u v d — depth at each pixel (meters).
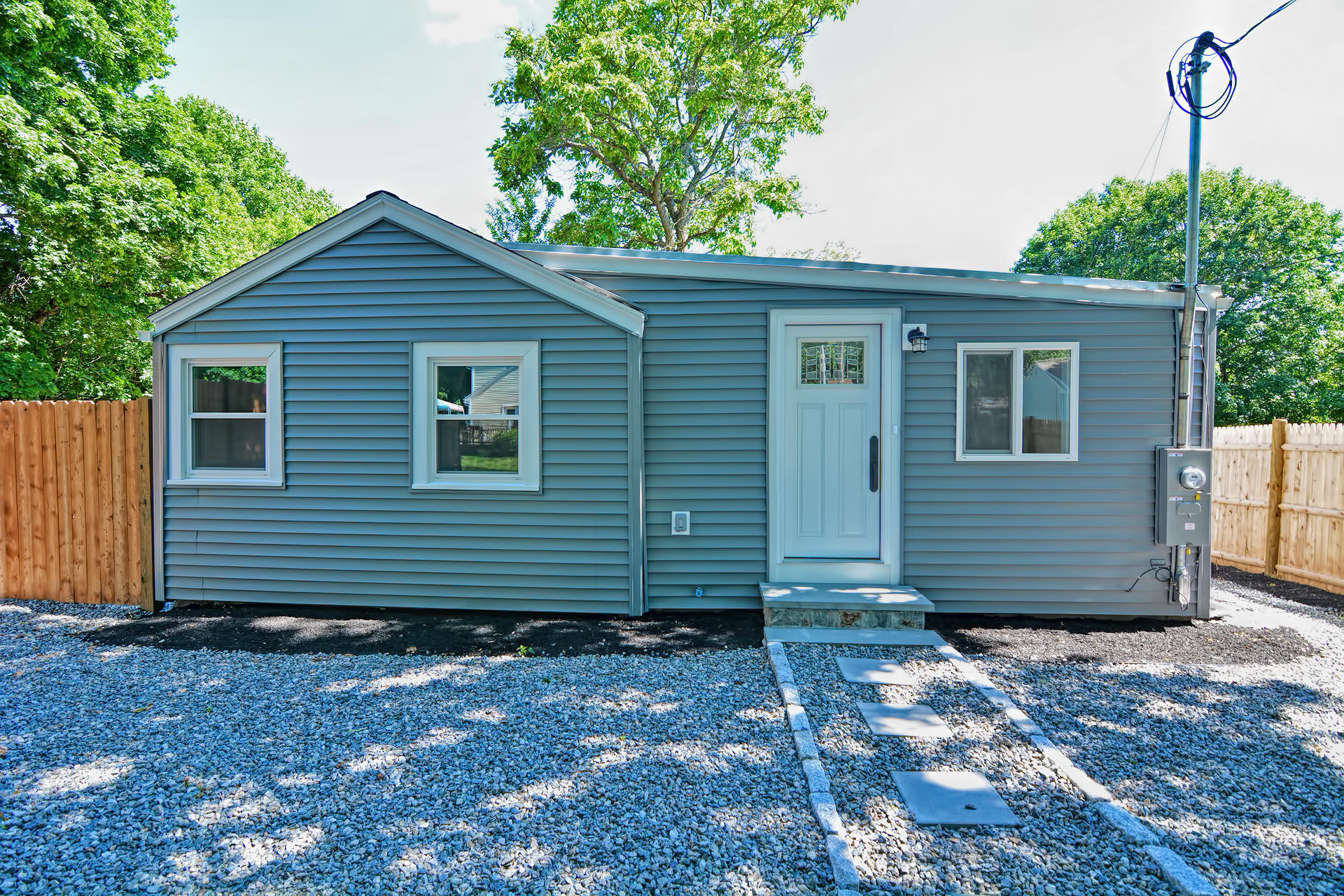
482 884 2.25
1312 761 3.20
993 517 5.64
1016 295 5.56
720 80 16.48
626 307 5.43
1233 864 2.38
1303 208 22.16
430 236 5.69
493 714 3.72
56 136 10.90
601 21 16.75
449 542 5.75
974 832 2.54
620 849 2.45
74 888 2.25
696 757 3.19
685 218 18.62
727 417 5.74
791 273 5.67
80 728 3.57
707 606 5.78
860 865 2.33
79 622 5.59
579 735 3.44
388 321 5.76
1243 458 8.23
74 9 12.05
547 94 15.52
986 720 3.58
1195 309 5.38
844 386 5.75
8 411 6.29
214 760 3.19
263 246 24.53
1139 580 5.57
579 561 5.64
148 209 12.24
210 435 6.04
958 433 5.62
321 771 3.07
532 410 5.63
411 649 4.90
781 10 16.69
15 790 2.91
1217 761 3.20
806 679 4.18
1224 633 5.30
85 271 12.34
